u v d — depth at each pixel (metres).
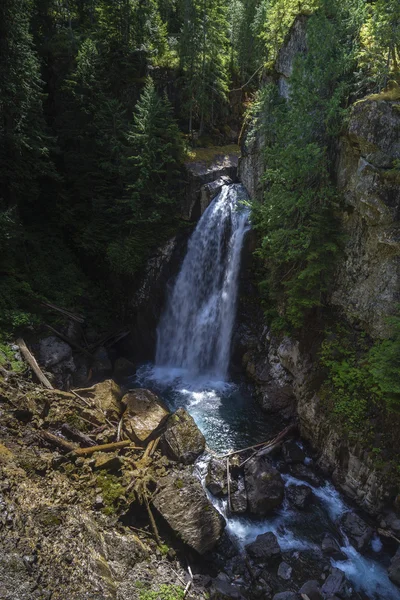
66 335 23.25
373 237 15.85
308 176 16.81
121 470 15.09
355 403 15.88
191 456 16.44
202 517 13.49
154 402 18.72
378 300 15.91
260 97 22.12
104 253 27.64
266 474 15.72
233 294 23.86
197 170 26.53
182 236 26.28
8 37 22.55
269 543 13.59
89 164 27.80
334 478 16.17
